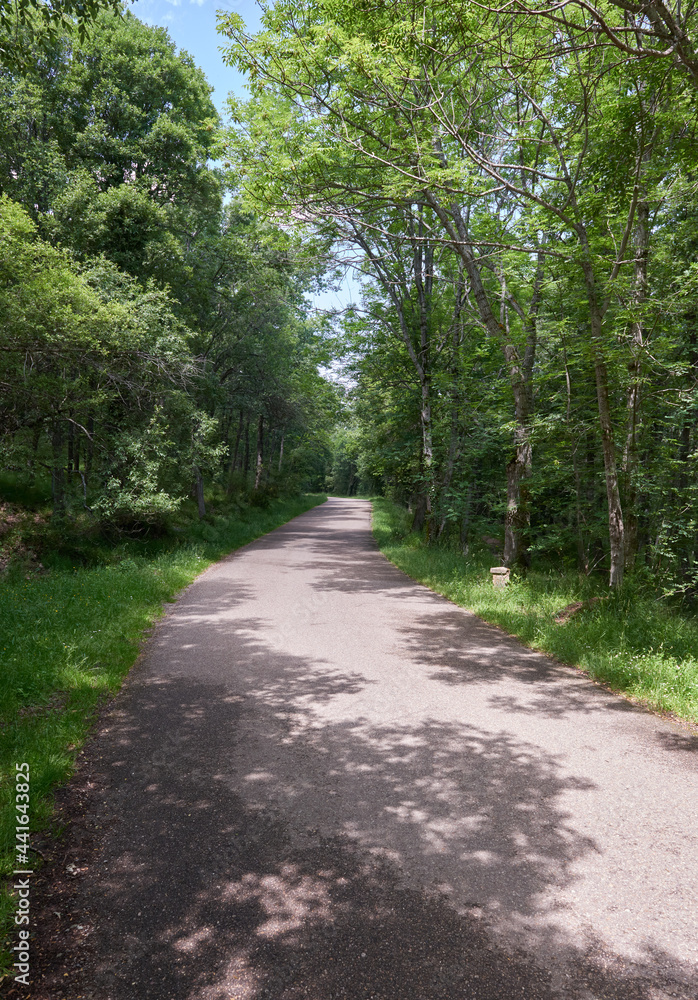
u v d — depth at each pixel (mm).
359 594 11758
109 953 2568
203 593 11492
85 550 14641
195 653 7297
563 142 10133
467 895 2943
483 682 6359
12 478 17688
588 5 6086
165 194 20406
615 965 2512
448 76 10422
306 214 10148
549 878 3086
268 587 12328
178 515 20656
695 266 9586
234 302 22766
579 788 4059
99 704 5551
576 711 5543
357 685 6188
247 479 37156
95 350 13211
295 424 32594
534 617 8727
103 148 18500
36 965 2494
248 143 9570
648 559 13914
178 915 2797
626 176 8188
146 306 14898
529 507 13367
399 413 21641
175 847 3340
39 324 11703
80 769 4285
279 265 20234
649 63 7234
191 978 2432
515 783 4121
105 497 14258
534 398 13250
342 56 7922
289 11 9398
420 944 2615
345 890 2977
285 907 2850
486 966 2500
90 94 18656
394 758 4500
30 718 4980
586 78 8945
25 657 6180
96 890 2975
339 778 4176
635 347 9008
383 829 3535
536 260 11250
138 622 8523
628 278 9055
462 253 12633
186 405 17047
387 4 7520
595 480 13328
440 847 3350
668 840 3449
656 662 6414
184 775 4199
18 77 16094
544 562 17062
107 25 18547
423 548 18234
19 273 11633
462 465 18641
